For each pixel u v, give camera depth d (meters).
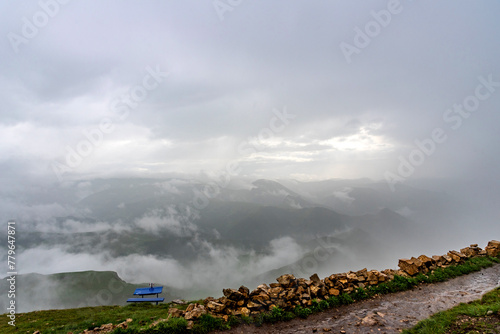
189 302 20.94
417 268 17.20
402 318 11.69
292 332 11.25
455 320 10.45
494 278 16.53
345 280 15.16
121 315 16.59
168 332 11.27
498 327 9.23
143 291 23.31
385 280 15.70
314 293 13.99
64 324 16.33
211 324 11.74
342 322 11.80
